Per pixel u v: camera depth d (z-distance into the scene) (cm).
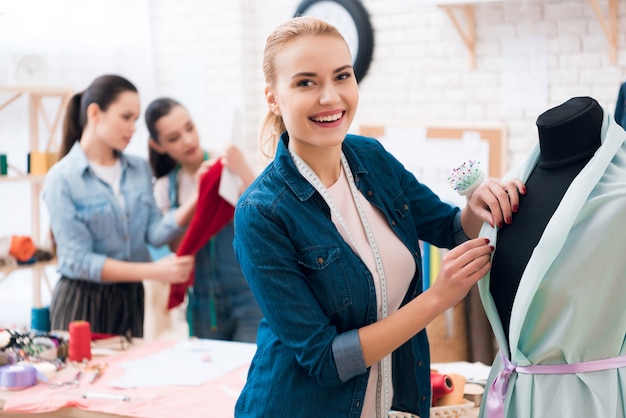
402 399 185
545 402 158
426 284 319
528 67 455
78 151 333
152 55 552
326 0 507
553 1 445
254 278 168
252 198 171
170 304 345
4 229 483
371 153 188
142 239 347
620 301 152
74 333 268
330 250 169
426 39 485
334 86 163
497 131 464
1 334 263
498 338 168
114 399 229
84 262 323
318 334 165
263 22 543
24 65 455
